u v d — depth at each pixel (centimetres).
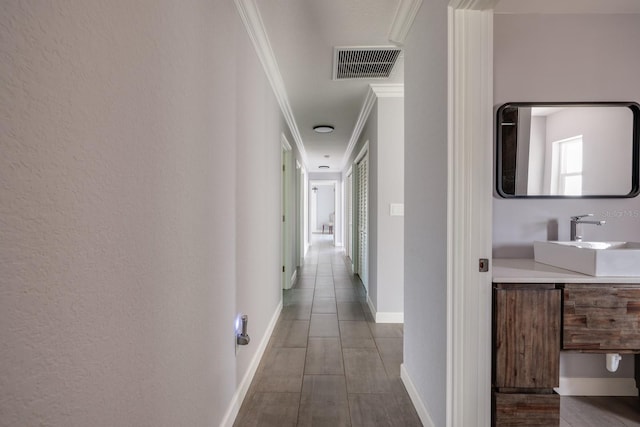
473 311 123
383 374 205
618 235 182
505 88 181
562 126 181
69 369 58
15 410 49
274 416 163
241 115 171
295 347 246
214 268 133
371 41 208
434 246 142
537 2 172
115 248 71
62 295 57
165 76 92
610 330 122
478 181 123
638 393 178
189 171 109
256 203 210
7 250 47
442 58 131
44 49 52
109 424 69
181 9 102
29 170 50
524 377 121
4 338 47
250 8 170
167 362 95
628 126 180
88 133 62
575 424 157
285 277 423
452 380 124
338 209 922
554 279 123
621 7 175
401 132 293
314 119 383
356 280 478
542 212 182
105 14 66
